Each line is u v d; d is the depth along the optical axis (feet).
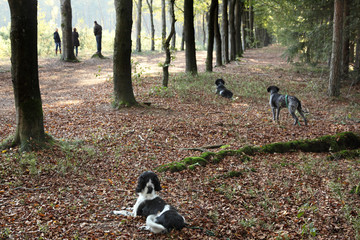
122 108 37.24
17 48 23.11
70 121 32.94
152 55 99.60
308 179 21.95
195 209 17.88
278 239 15.06
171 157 25.62
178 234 14.94
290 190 20.33
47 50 93.25
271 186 20.89
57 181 20.29
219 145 28.19
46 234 14.47
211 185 21.11
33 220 15.52
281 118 37.52
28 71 23.62
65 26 75.61
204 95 47.06
